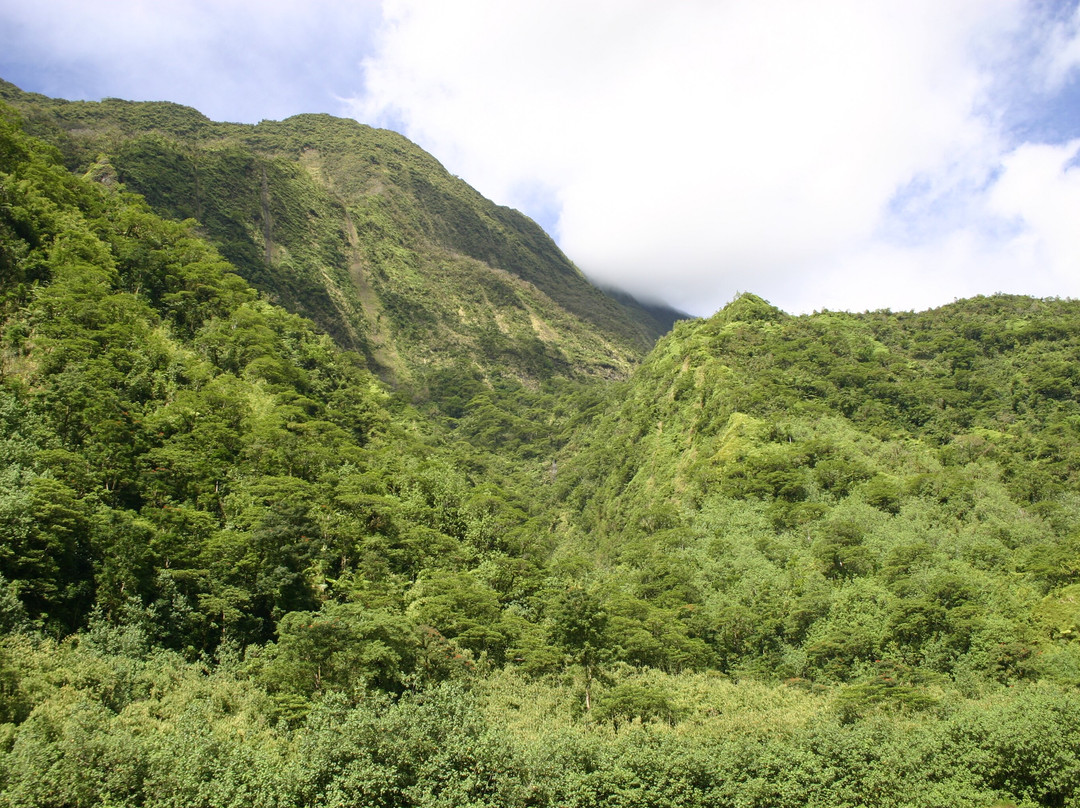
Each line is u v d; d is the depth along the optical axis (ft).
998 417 379.55
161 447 197.16
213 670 137.80
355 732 88.58
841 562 256.52
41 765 75.56
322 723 93.20
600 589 247.09
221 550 158.51
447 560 217.15
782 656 222.28
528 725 128.77
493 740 93.86
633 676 168.04
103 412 186.80
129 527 147.23
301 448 233.14
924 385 402.31
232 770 82.38
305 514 179.32
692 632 226.17
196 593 150.71
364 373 493.77
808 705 156.76
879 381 401.08
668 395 443.73
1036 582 226.17
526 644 171.22
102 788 76.48
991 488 298.15
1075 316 449.89
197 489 189.26
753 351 435.53
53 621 127.75
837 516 286.46
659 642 193.57
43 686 98.48
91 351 215.92
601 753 101.60
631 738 106.93
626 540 349.61
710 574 267.59
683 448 394.11
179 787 78.64
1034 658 187.93
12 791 71.82
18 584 123.34
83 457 168.86
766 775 101.91
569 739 103.24
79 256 262.67
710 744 108.06
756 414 369.71
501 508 300.20
